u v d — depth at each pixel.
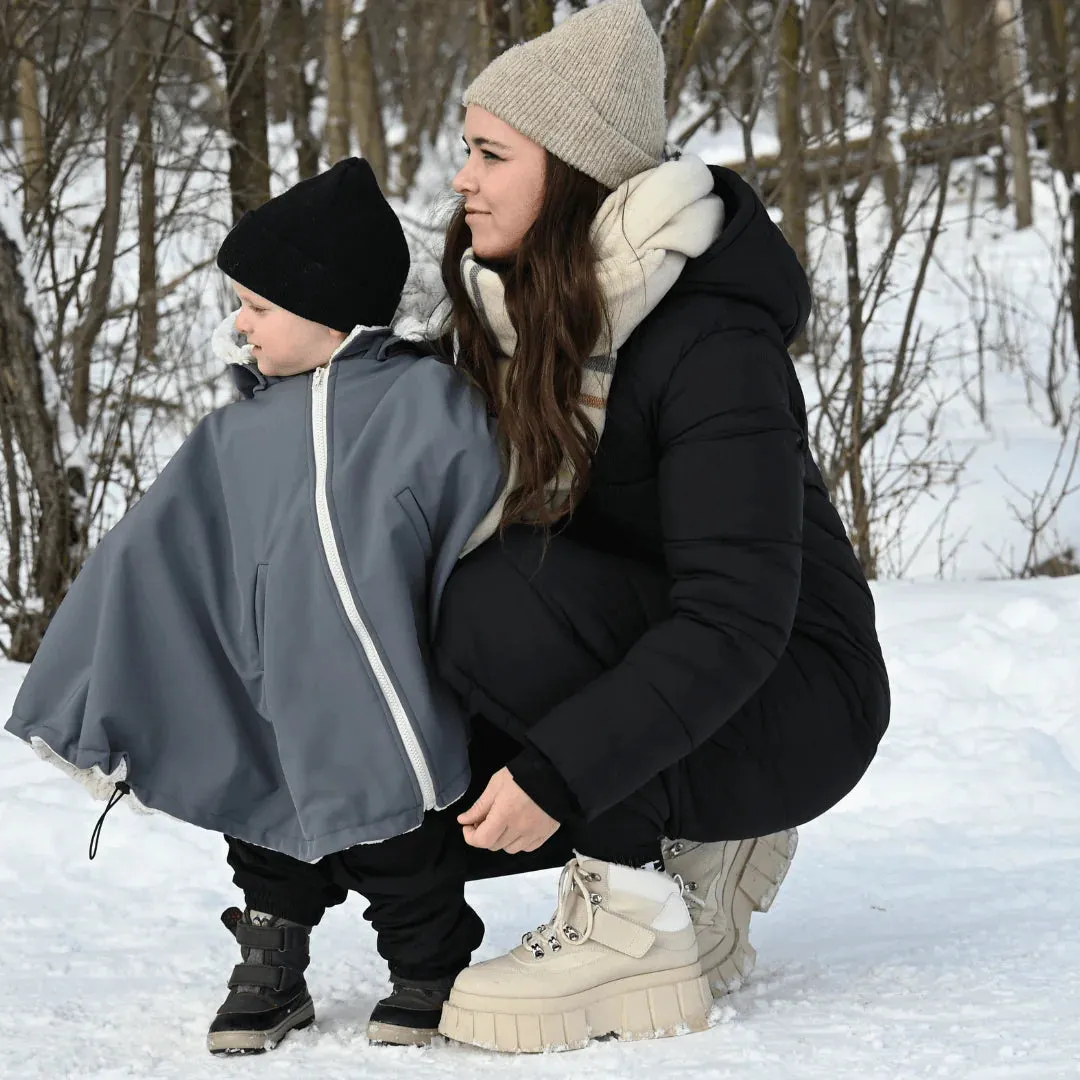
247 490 3.68
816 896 5.34
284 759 3.55
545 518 3.65
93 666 3.59
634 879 3.63
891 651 8.45
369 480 3.61
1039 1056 3.23
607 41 3.73
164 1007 4.14
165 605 3.65
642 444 3.69
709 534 3.52
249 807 3.68
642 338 3.67
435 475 3.61
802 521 3.66
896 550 15.20
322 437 3.65
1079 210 20.41
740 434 3.56
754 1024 3.67
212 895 5.52
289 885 3.80
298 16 19.55
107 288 11.85
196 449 3.76
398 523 3.57
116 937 5.00
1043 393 22.30
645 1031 3.61
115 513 11.77
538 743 3.40
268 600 3.57
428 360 3.75
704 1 12.45
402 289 4.01
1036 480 16.86
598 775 3.39
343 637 3.53
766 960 4.44
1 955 4.74
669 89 12.35
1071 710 7.72
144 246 13.20
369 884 3.71
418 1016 3.73
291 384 3.81
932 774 6.79
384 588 3.53
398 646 3.52
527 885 5.60
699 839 3.79
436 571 3.64
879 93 13.92
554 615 3.60
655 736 3.42
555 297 3.59
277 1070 3.51
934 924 4.83
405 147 30.52
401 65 34.22
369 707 3.51
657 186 3.59
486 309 3.71
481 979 3.60
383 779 3.50
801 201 16.09
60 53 12.34
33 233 12.66
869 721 3.92
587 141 3.70
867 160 13.91
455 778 3.57
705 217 3.64
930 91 14.78
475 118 3.79
